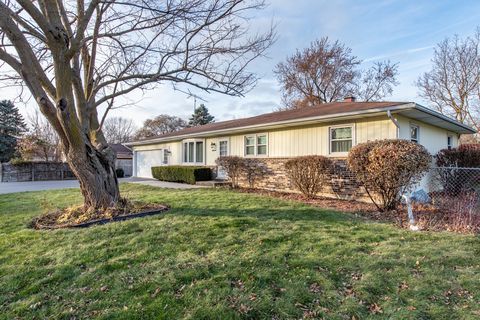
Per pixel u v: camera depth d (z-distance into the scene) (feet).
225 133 43.16
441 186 31.99
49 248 12.58
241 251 11.97
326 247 12.46
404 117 27.12
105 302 8.23
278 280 9.51
